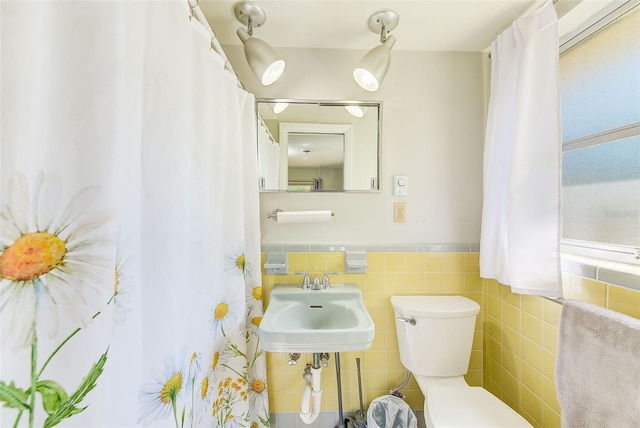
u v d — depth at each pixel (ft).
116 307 1.54
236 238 3.37
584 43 3.07
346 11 3.33
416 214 4.26
